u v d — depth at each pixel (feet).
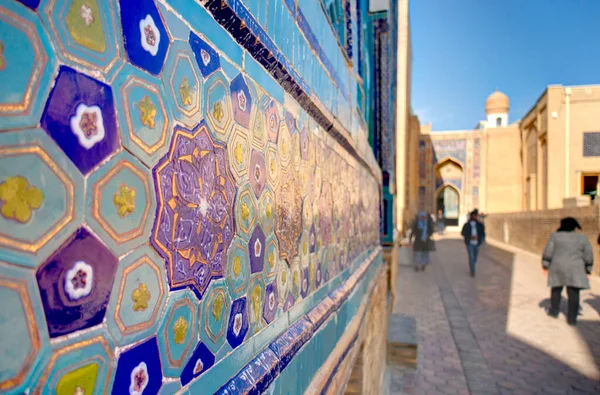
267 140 2.92
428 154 80.43
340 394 5.04
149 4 1.58
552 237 19.65
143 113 1.53
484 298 24.39
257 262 2.75
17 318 1.06
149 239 1.57
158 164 1.63
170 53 1.71
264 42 2.66
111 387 1.39
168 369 1.72
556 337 17.37
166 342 1.70
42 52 1.13
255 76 2.68
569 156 56.18
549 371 14.21
